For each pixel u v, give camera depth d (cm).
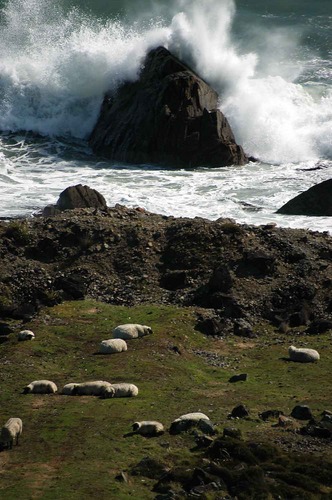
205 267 8156
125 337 6994
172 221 9025
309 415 5541
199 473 4634
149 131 13400
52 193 11538
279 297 7794
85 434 5297
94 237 8600
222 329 7350
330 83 16238
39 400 5881
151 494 4594
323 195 10600
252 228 8712
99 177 12462
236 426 5397
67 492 4575
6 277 8031
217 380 6419
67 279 8044
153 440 5219
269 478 4666
